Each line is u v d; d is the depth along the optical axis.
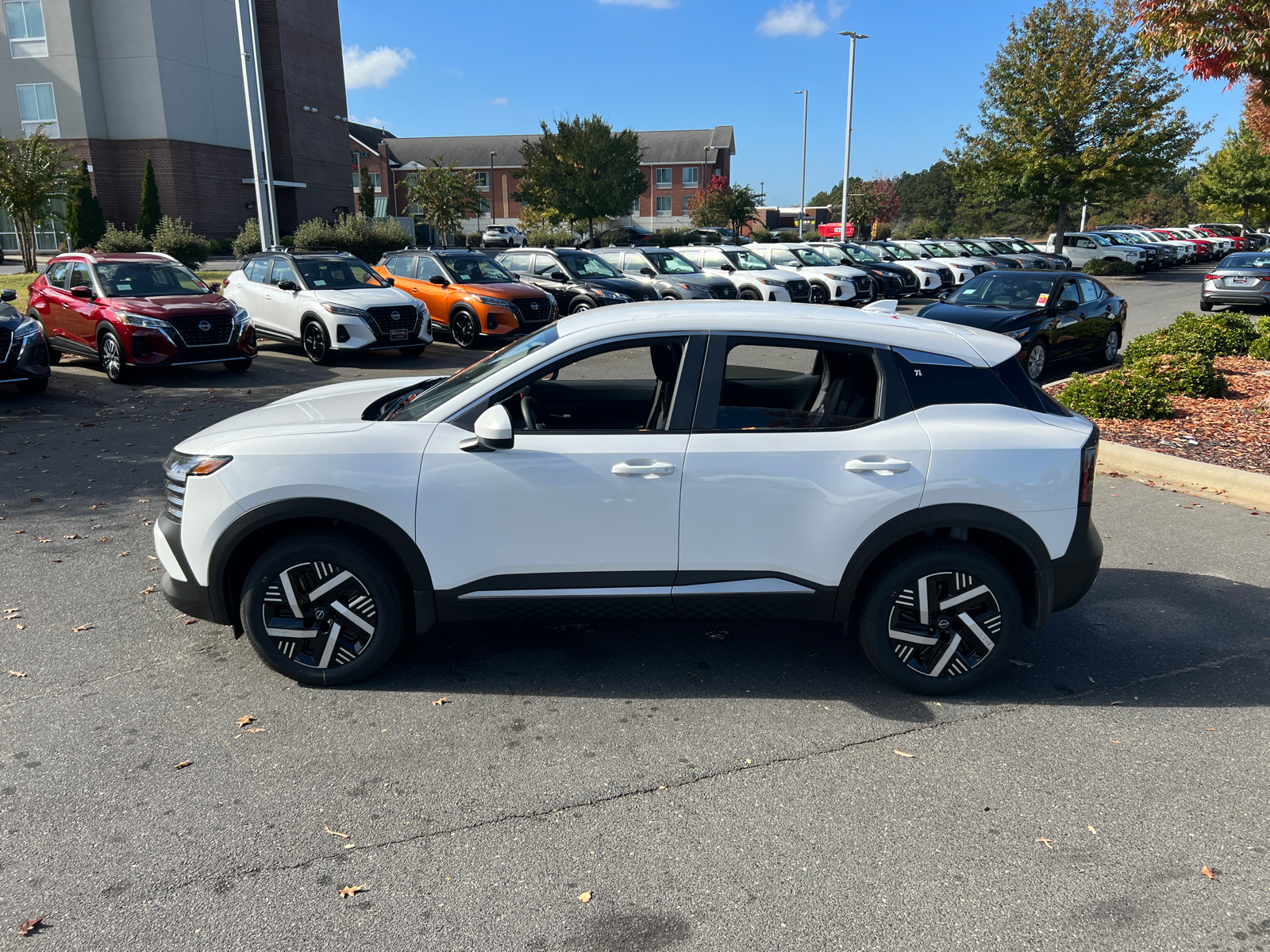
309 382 12.13
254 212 45.94
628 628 4.52
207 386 11.79
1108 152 30.55
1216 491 6.93
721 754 3.38
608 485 3.56
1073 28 30.33
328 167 50.38
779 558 3.63
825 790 3.15
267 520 3.60
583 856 2.80
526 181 49.00
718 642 4.36
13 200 28.83
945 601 3.67
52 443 8.34
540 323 16.00
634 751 3.40
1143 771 3.28
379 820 2.97
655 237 48.66
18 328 10.16
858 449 3.57
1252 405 9.63
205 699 3.76
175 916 2.53
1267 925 2.51
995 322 11.55
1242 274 19.73
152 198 39.09
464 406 3.68
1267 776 3.26
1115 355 13.88
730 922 2.52
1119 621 4.61
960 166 33.91
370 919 2.53
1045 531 3.62
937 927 2.50
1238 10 8.09
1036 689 3.91
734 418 3.66
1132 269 33.66
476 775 3.24
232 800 3.07
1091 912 2.56
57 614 4.60
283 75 45.50
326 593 3.73
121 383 11.84
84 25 39.34
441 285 16.19
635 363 4.16
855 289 20.98
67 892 2.63
